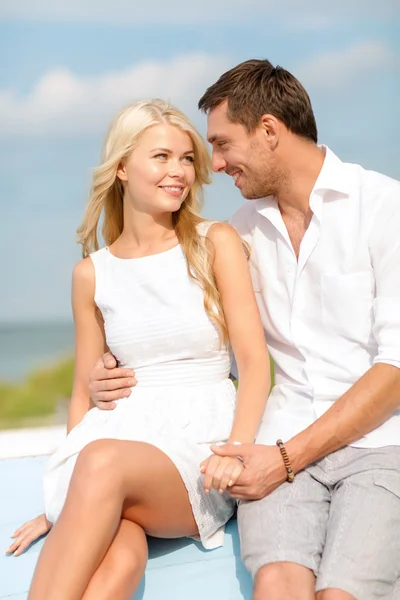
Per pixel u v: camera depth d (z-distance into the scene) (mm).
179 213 4562
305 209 4324
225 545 4141
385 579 3502
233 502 4246
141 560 3695
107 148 4535
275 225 4316
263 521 3748
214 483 3783
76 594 3463
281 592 3471
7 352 42656
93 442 3758
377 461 3830
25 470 5309
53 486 4203
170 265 4457
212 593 3785
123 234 4676
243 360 4297
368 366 4105
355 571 3441
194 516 3996
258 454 3809
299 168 4293
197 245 4398
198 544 4172
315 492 3879
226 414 4270
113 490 3611
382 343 3893
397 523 3631
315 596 3482
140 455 3764
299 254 4219
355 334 4113
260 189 4371
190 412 4238
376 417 3830
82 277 4625
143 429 4137
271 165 4301
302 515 3766
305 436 3830
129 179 4484
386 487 3711
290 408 4270
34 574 3527
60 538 3535
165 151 4379
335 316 4145
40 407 41312
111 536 3615
